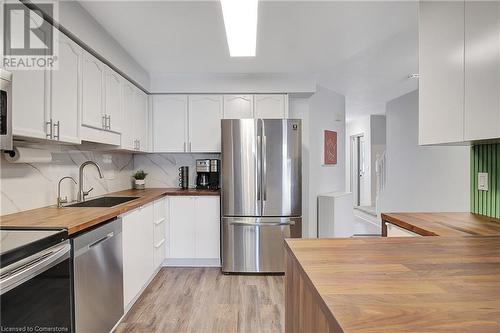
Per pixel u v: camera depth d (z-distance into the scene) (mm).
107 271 1917
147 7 2139
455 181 4031
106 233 1909
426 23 1722
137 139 3314
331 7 2156
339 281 757
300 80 3719
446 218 1703
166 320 2297
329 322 606
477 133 1371
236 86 3705
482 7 1338
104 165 3146
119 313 2104
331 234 4316
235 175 3242
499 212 1688
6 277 1078
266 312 2424
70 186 2504
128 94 3059
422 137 1764
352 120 8117
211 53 3025
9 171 1846
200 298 2676
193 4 2109
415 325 549
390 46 2863
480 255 973
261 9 2180
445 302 641
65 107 1950
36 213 1895
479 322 560
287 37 2660
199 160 3861
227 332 2139
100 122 2430
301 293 966
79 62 2115
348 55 3086
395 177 5414
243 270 3252
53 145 2285
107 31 2506
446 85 1568
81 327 1611
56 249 1378
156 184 4000
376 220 6094
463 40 1446
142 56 3086
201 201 3457
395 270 836
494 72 1283
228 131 3236
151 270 2895
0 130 1357
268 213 3238
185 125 3744
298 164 3252
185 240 3457
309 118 4277
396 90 4719
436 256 964
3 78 1363
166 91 3711
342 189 5215
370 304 632
